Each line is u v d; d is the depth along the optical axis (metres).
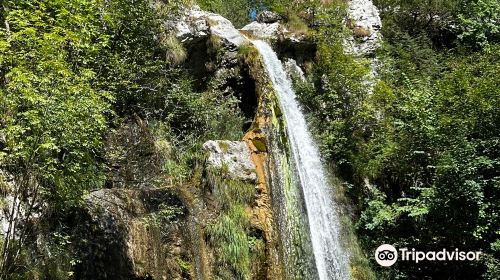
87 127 6.89
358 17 18.03
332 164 13.99
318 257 11.23
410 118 14.30
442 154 12.53
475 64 15.68
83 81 7.32
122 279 7.62
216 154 10.04
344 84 14.90
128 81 9.92
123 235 7.87
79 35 7.84
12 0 8.01
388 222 12.90
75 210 7.67
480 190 11.72
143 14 10.99
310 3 16.98
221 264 8.84
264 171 10.43
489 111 12.54
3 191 7.09
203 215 9.23
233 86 13.56
